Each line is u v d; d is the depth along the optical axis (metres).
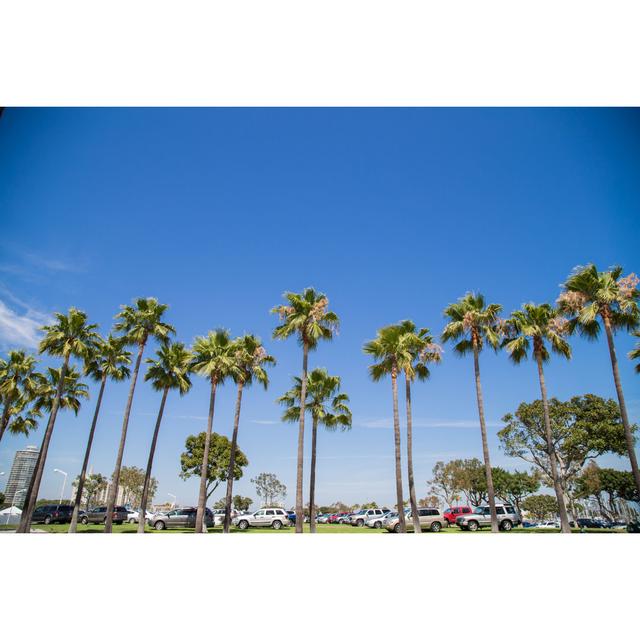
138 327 27.53
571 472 32.88
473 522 27.19
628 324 21.06
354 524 38.66
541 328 25.03
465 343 26.19
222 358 27.09
